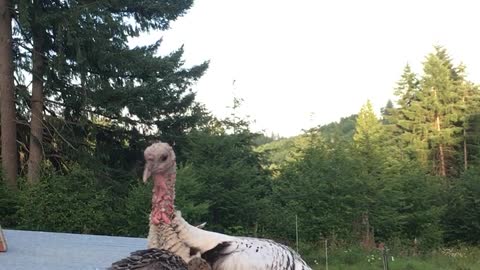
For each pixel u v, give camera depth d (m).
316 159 22.48
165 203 3.68
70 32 19.03
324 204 20.77
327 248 18.45
